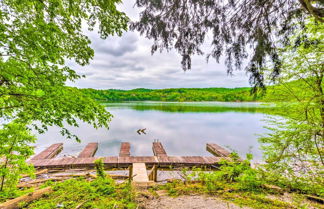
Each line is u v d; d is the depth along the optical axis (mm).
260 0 1972
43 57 2740
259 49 1987
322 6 1603
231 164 4980
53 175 7191
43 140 17125
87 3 3639
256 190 3969
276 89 5008
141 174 6770
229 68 2232
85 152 12117
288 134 4672
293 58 4383
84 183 3947
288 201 3463
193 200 3455
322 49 3891
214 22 2109
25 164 4016
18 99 2852
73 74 3225
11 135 3695
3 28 2371
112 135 20266
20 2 2588
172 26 2201
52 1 2748
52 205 2924
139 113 44750
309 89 4816
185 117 37469
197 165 9703
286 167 4688
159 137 19422
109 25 3945
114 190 3834
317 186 3908
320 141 4363
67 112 3174
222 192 3885
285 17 1990
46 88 2900
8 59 2668
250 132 22266
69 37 3797
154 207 3133
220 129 24266
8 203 2861
